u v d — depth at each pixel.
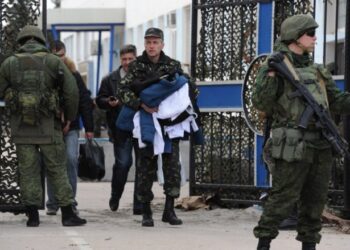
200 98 26.53
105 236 21.05
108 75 25.98
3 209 23.98
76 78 25.61
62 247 19.34
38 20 25.02
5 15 24.17
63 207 22.97
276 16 25.23
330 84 16.97
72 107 22.59
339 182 23.97
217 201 26.72
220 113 26.56
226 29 26.36
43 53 22.48
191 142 27.08
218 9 26.53
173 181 23.11
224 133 26.53
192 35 27.05
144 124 22.03
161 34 22.38
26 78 22.12
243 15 25.97
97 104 25.98
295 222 22.20
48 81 22.31
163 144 22.22
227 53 26.36
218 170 26.67
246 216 24.91
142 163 22.66
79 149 26.91
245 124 26.08
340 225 22.67
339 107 17.06
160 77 22.08
